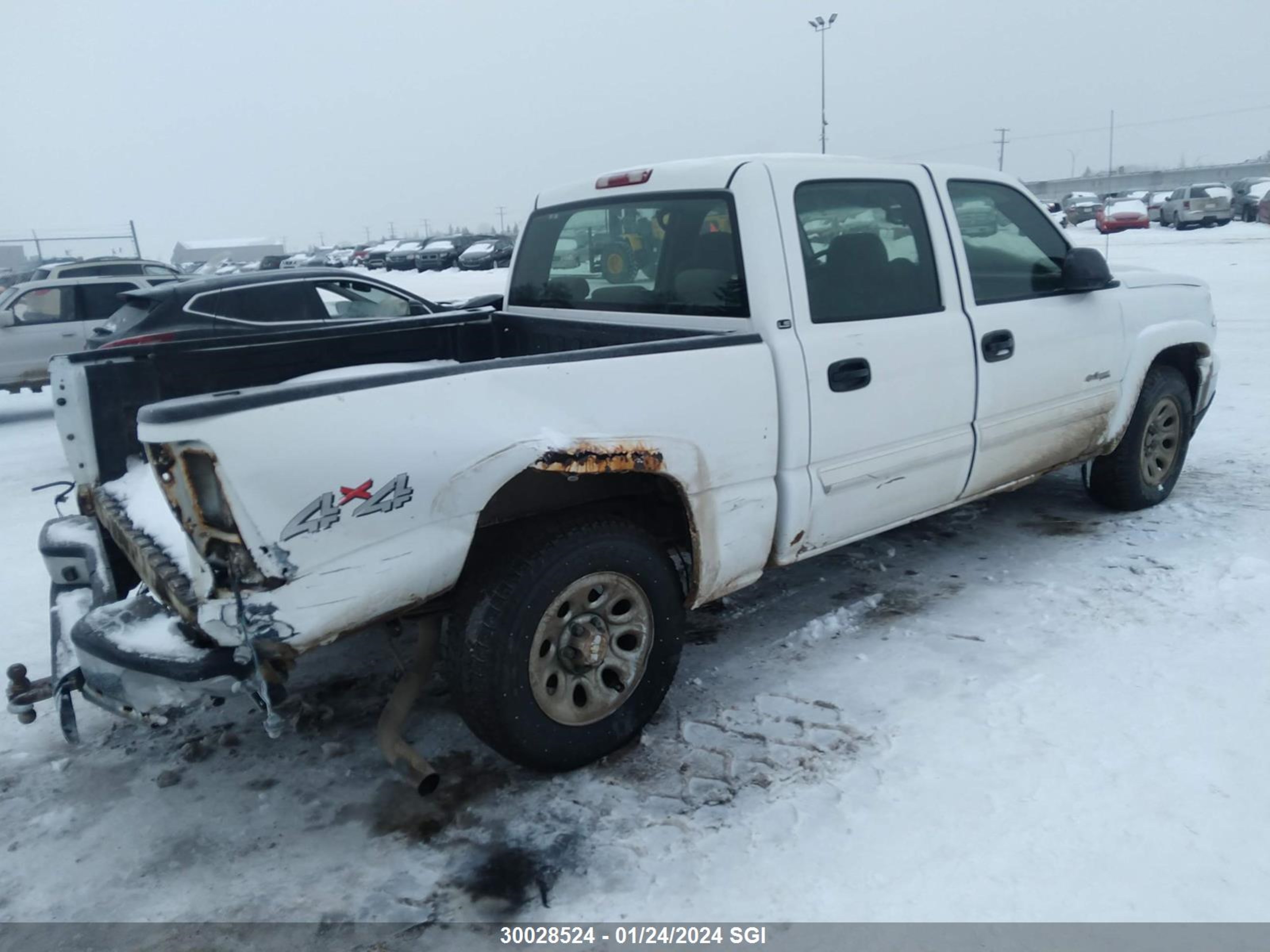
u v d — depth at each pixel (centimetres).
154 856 294
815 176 376
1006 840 277
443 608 314
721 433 335
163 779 333
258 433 246
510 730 303
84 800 326
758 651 404
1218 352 1038
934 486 416
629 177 411
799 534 367
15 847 302
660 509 365
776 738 337
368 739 354
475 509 283
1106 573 458
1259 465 616
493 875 277
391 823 304
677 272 387
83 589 357
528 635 300
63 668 302
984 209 443
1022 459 454
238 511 246
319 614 262
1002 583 455
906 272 400
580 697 323
